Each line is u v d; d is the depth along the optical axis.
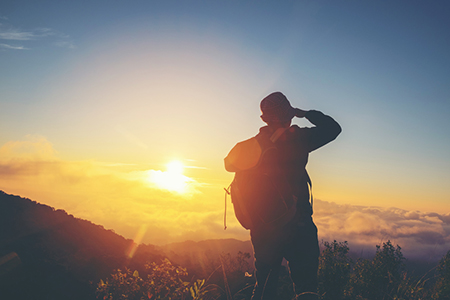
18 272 6.83
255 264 2.38
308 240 2.25
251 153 2.28
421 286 3.09
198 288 2.87
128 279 3.14
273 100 2.36
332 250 4.23
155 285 2.96
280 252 2.29
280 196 2.19
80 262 7.86
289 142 2.28
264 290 2.33
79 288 6.66
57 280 6.79
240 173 2.36
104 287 3.09
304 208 2.30
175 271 3.19
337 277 3.55
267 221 2.20
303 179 2.36
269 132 2.37
